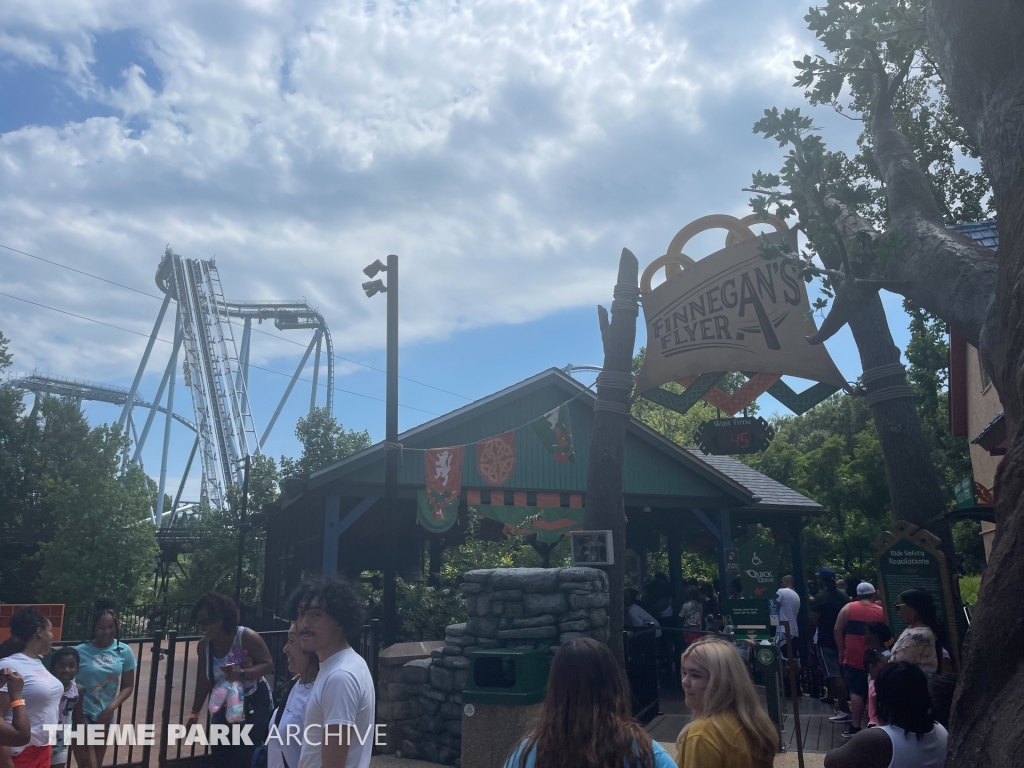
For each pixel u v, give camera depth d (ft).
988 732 9.45
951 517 25.96
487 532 62.18
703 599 49.44
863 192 18.70
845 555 103.65
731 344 28.40
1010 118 12.52
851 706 26.63
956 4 13.82
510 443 39.27
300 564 56.75
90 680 19.70
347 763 9.55
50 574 96.89
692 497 56.13
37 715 15.44
